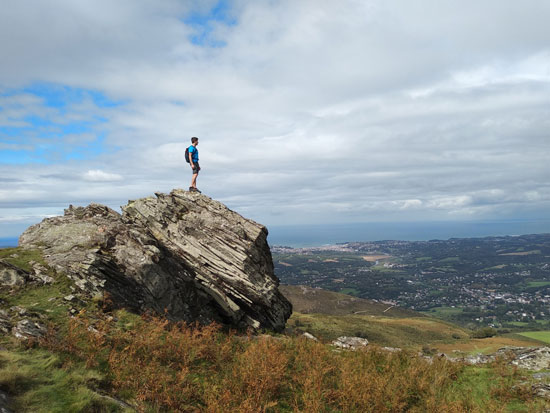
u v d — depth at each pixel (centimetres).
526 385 1101
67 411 666
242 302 2073
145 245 1819
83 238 1711
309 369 1141
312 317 9431
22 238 1794
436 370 1268
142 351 1077
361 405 969
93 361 911
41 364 816
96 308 1304
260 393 939
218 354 1220
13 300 1178
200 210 2252
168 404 828
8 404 631
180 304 1812
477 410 920
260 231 2217
